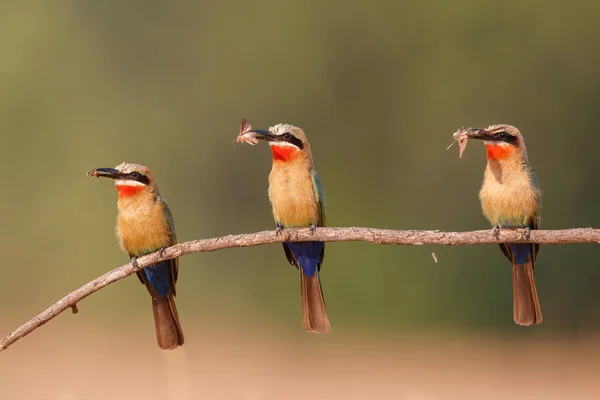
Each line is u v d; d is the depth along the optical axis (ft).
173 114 81.56
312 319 28.60
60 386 51.65
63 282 74.79
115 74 81.56
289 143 29.60
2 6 80.23
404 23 79.51
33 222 76.48
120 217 29.43
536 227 28.84
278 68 80.74
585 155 76.69
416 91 79.15
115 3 82.33
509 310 73.20
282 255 77.10
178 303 75.41
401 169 79.61
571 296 73.36
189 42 82.48
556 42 76.79
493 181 28.58
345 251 74.18
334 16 80.84
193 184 80.74
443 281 73.77
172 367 41.93
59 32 80.74
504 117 77.97
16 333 23.43
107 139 79.71
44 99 79.36
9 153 77.51
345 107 80.33
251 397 48.16
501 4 77.61
